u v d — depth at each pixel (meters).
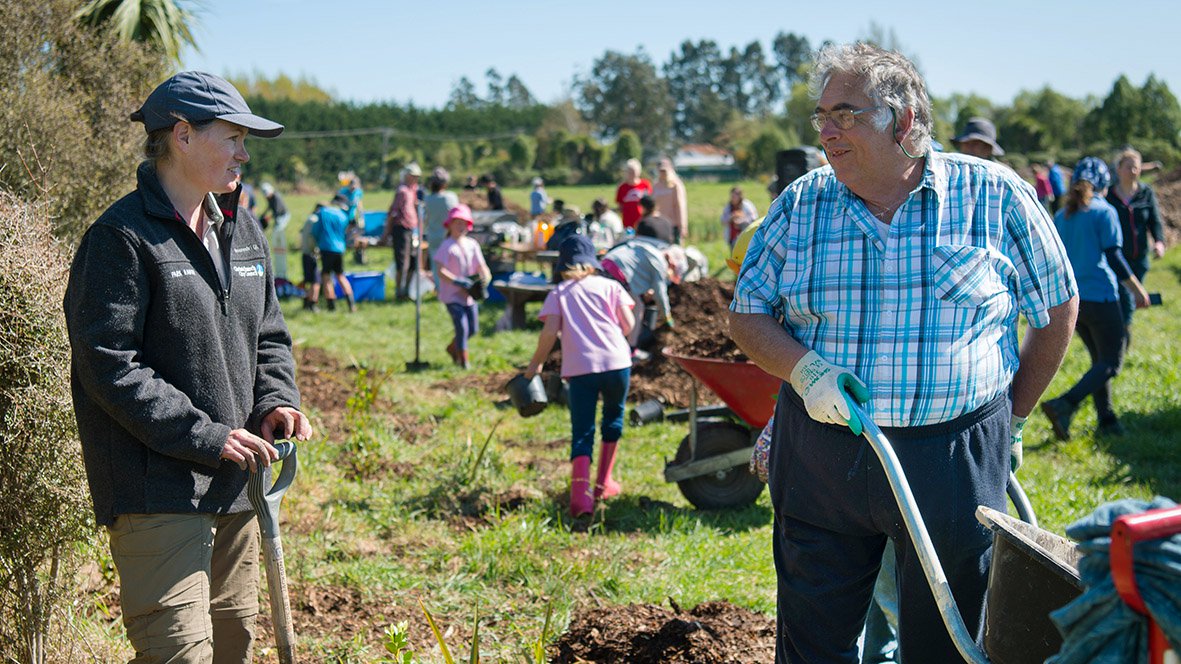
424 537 5.92
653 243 10.51
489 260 17.66
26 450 3.42
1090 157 8.33
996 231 3.03
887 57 2.99
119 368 2.98
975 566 3.06
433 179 17.12
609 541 6.00
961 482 3.02
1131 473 7.51
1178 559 1.87
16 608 3.57
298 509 6.14
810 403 2.96
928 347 2.99
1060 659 2.09
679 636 4.38
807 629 3.26
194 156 3.14
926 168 3.04
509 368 11.69
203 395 3.18
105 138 6.11
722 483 6.76
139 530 3.11
